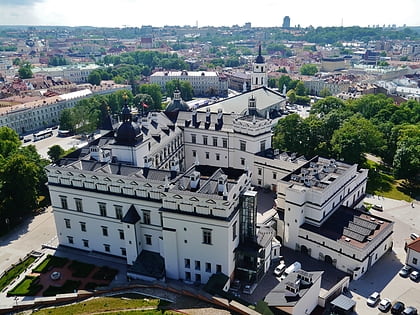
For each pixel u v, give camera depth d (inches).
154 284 3462.1
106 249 4065.0
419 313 3280.0
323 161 4955.7
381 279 3730.3
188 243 3469.5
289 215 4121.6
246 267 3577.8
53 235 4515.3
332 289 3415.4
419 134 6461.6
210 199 3267.7
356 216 4190.5
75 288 3572.8
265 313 3014.3
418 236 4382.4
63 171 3937.0
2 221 4692.4
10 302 3427.7
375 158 7170.3
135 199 3690.9
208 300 3198.8
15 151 5713.6
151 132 5270.7
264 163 5255.9
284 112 7780.5
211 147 5777.6
